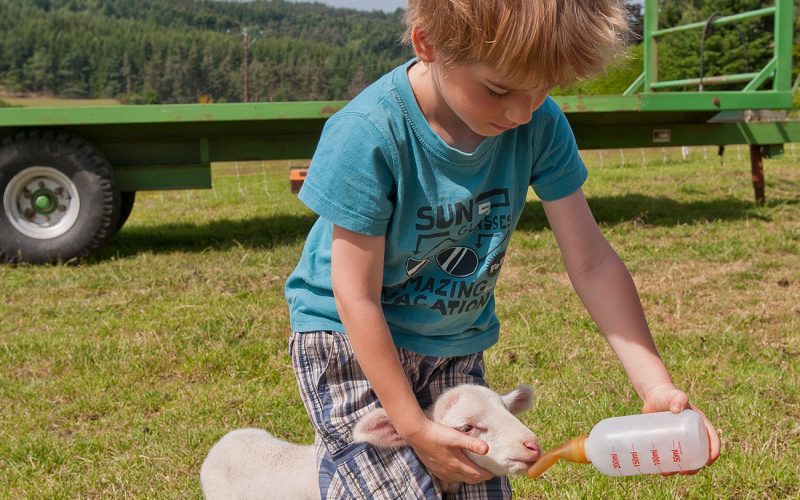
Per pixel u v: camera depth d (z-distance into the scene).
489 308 2.79
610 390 4.74
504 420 2.52
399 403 2.35
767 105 10.30
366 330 2.34
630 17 2.10
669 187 13.00
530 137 2.51
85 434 4.51
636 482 3.64
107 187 8.87
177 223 11.57
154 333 6.10
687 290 7.05
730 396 4.64
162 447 4.22
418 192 2.37
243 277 7.69
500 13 1.89
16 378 5.41
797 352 5.48
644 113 10.11
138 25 119.06
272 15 173.25
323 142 2.38
